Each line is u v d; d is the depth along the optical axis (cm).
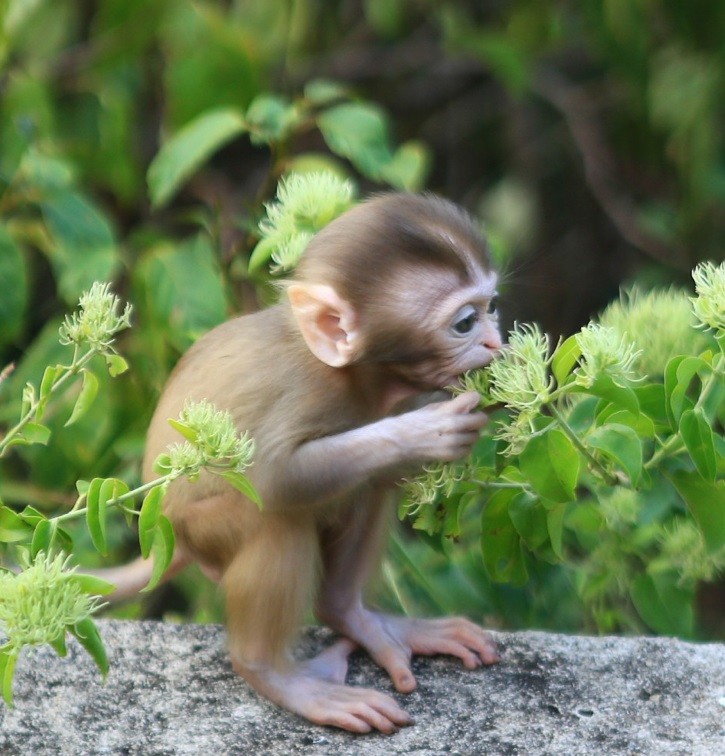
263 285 1038
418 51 1980
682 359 723
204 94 1469
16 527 738
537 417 754
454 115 2023
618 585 991
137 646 827
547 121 1983
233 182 1961
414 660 824
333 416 817
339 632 841
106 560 1136
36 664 802
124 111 1530
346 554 852
